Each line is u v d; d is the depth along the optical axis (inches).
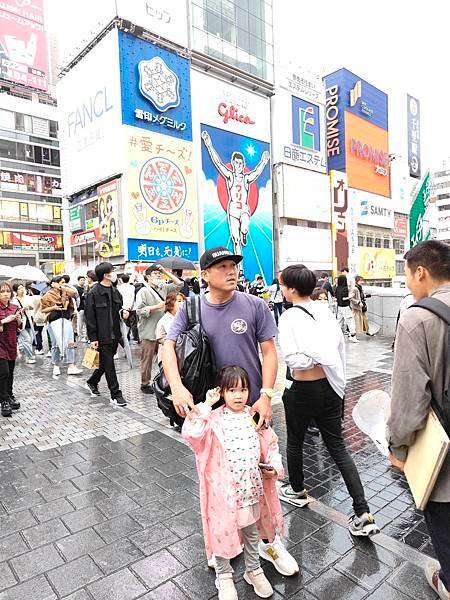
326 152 1240.2
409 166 1825.8
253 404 92.0
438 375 64.0
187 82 810.8
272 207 1032.8
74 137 816.3
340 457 107.5
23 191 1685.5
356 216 1338.6
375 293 459.8
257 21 977.5
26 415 206.7
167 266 381.7
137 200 719.7
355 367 293.7
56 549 101.7
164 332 210.7
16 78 1653.5
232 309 90.5
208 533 84.3
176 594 86.2
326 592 85.5
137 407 217.6
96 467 146.6
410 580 88.0
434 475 62.4
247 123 948.0
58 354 295.4
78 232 841.5
